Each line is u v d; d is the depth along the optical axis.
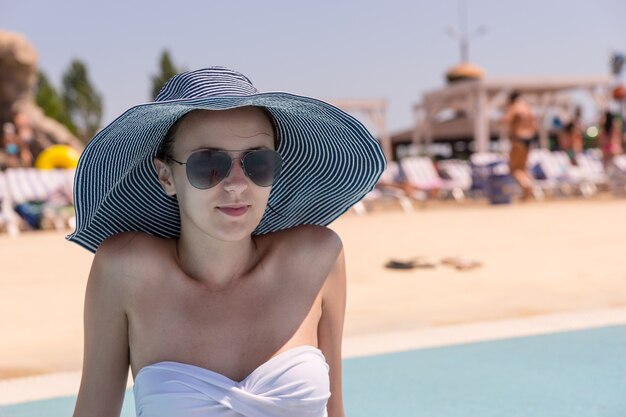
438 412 3.19
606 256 7.69
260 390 1.70
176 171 1.76
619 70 24.95
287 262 1.86
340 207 2.09
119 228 2.00
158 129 1.75
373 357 4.07
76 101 75.38
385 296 5.85
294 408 1.71
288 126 1.90
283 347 1.80
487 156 20.91
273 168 1.73
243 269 1.83
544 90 25.78
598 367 3.79
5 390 3.59
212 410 1.68
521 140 17.03
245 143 1.71
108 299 1.78
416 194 19.14
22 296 6.36
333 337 1.95
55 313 5.58
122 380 1.87
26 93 25.59
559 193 19.41
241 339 1.78
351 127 1.83
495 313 5.14
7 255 9.74
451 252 8.48
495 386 3.52
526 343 4.28
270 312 1.81
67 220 15.02
